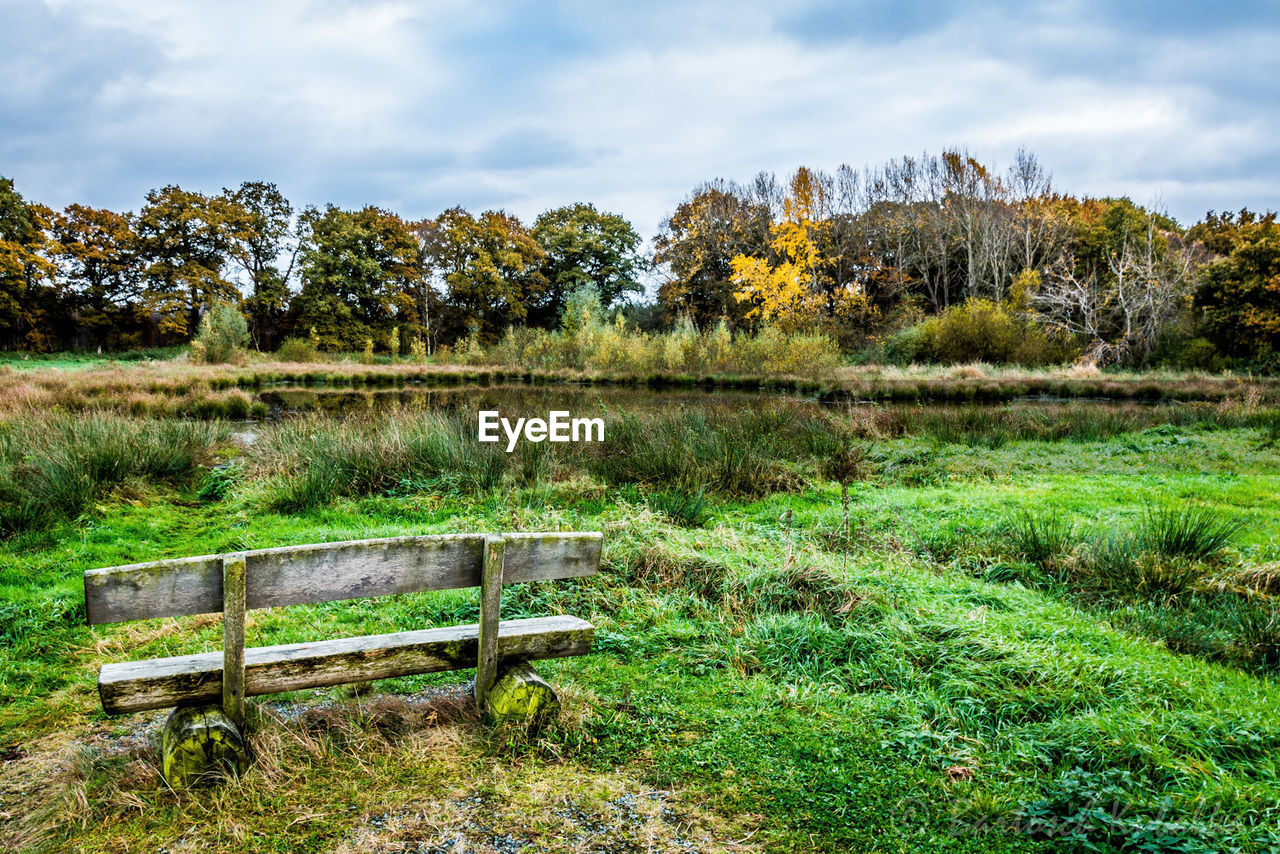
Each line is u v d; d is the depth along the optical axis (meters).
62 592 4.68
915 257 43.19
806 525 6.90
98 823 2.39
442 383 29.89
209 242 48.16
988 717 3.17
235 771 2.57
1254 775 2.71
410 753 2.80
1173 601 4.89
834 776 2.74
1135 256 34.47
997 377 25.36
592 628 3.22
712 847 2.33
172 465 8.45
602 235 59.28
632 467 8.96
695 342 31.03
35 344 43.38
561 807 2.52
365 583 2.71
